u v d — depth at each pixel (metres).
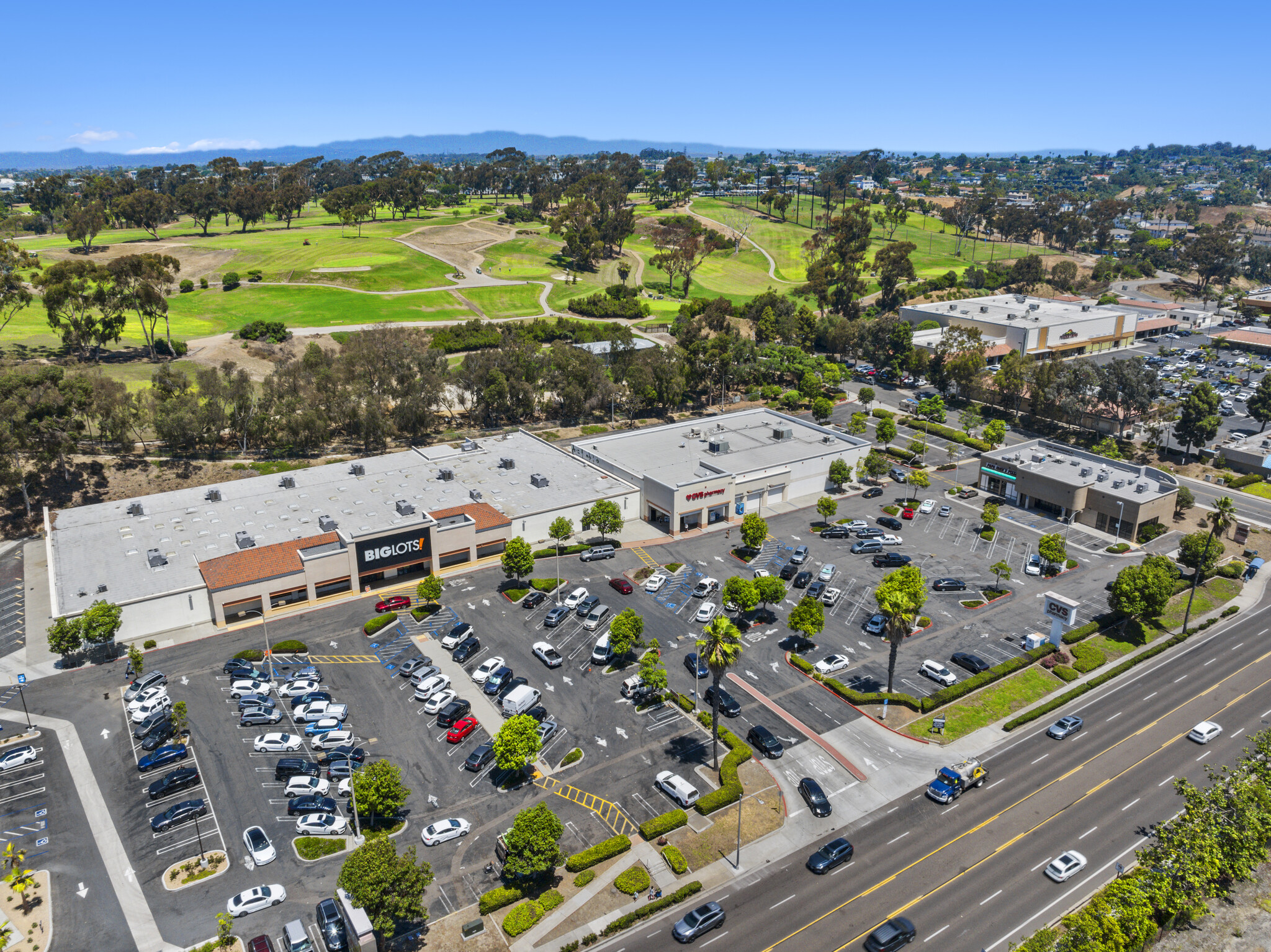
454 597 97.00
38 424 112.75
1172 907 53.12
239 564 94.00
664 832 61.75
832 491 132.00
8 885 57.34
